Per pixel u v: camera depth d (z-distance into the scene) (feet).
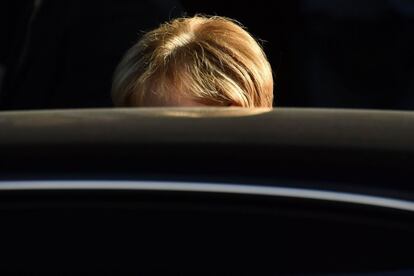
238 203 10.47
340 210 10.37
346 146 10.93
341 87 35.86
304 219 10.39
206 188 10.53
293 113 12.45
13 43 30.14
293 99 35.86
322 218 10.37
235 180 10.54
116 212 10.57
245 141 11.05
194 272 10.43
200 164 10.69
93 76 27.22
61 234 10.60
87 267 10.53
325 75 35.78
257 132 11.32
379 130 11.52
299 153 10.79
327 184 10.47
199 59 15.53
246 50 15.92
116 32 27.22
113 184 10.64
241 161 10.69
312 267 10.34
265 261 10.39
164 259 10.47
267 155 10.77
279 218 10.40
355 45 35.63
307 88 35.55
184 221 10.50
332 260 10.33
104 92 27.02
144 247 10.50
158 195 10.56
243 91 15.55
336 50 35.81
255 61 15.88
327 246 10.34
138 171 10.69
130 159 10.80
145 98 15.60
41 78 27.94
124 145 11.03
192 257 10.45
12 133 11.50
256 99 15.85
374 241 10.31
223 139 11.10
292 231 10.39
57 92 27.66
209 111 12.48
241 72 15.58
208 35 15.93
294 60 36.01
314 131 11.41
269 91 16.26
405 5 34.63
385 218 10.33
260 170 10.60
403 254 10.28
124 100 15.94
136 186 10.61
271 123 11.73
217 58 15.62
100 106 26.89
